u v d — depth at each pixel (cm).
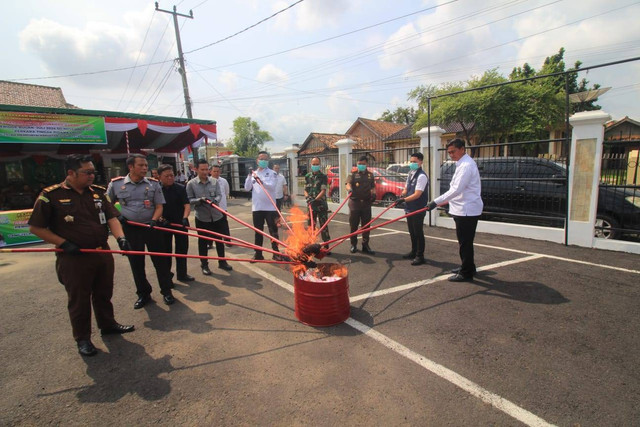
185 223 485
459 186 434
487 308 379
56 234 304
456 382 258
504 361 282
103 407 246
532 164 710
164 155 1770
